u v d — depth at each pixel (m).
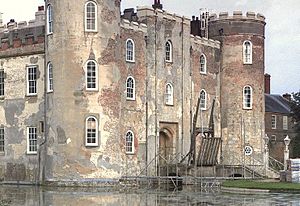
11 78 49.00
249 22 58.66
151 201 31.92
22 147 47.94
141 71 49.44
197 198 33.91
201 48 56.31
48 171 44.41
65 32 43.66
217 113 58.06
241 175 54.31
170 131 52.62
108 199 33.19
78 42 43.59
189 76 54.38
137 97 48.91
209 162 50.91
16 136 48.44
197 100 55.34
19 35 52.00
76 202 31.11
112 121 44.31
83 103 43.47
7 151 48.88
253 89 58.47
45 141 45.19
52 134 44.19
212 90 57.50
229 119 58.09
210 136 54.41
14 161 48.34
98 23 44.06
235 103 58.03
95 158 43.28
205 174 50.41
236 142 57.81
